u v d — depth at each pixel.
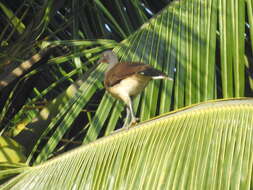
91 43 11.98
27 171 9.28
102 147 8.91
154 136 8.58
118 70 10.49
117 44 11.84
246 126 8.17
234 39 11.11
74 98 11.09
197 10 11.64
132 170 8.27
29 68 12.60
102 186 8.34
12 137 11.90
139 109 12.39
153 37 11.53
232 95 10.62
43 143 12.48
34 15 13.62
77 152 9.09
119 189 8.17
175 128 8.55
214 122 8.40
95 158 8.76
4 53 12.86
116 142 8.84
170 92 10.55
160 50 11.25
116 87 10.47
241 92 10.62
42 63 12.62
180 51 11.10
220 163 7.80
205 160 7.88
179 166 7.92
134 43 11.62
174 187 7.73
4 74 12.71
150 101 10.52
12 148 10.98
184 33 11.37
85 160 8.82
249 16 11.54
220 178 7.64
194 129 8.40
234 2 11.46
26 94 13.10
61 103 11.77
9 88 12.93
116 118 10.67
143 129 8.83
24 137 11.86
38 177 9.03
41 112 11.86
